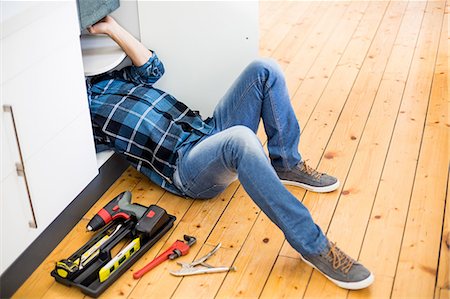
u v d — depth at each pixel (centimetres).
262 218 249
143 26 283
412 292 212
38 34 206
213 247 235
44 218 222
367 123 311
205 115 301
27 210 213
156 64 272
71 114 229
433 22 428
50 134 219
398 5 461
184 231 244
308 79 356
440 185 264
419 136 299
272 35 418
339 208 253
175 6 277
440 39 401
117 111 251
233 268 223
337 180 262
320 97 337
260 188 212
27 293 216
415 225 242
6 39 193
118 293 216
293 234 214
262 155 214
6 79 195
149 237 234
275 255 230
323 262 215
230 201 259
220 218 250
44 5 206
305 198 259
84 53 271
